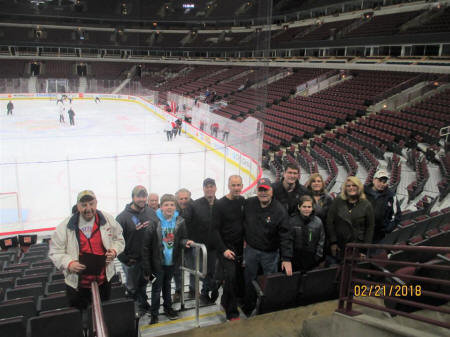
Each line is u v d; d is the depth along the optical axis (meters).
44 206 14.26
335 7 41.41
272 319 3.91
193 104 26.95
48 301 4.36
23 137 25.38
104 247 3.72
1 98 38.31
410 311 4.07
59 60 41.53
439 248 3.16
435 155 17.45
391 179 14.22
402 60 28.33
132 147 23.27
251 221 4.60
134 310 3.77
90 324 3.57
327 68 36.53
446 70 24.61
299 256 4.89
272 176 18.12
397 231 7.32
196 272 4.56
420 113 23.28
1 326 3.21
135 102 40.59
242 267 4.93
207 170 17.27
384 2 35.97
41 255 8.66
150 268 4.66
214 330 3.74
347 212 4.98
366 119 24.20
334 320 3.63
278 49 42.44
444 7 30.59
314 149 20.89
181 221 4.82
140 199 5.18
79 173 17.44
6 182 16.14
